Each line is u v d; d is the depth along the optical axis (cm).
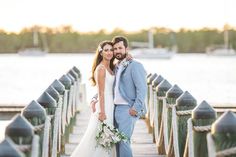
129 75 812
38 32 13738
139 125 1455
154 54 10650
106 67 825
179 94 924
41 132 681
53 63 8444
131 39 12538
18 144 559
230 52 13388
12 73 5453
